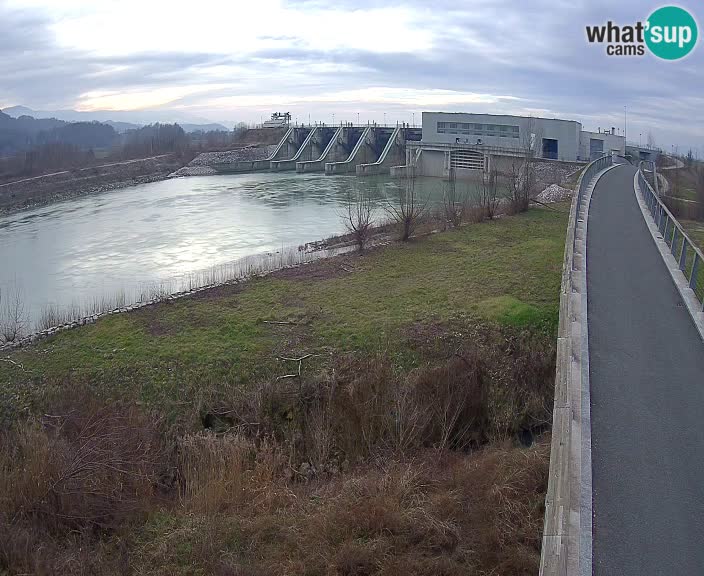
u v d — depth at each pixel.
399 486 13.75
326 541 12.34
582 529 8.84
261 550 12.38
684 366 13.76
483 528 12.13
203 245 45.69
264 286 28.69
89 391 18.98
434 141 97.44
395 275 29.58
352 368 19.39
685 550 8.45
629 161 80.31
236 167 108.69
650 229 27.73
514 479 13.22
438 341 21.47
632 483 9.80
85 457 14.48
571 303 16.48
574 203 29.97
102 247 45.84
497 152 81.38
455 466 14.99
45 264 40.84
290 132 120.12
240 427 17.25
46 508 13.31
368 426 16.69
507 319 22.59
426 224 40.62
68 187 83.88
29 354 21.84
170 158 112.38
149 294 31.30
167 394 19.11
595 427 11.34
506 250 32.88
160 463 15.58
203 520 13.16
